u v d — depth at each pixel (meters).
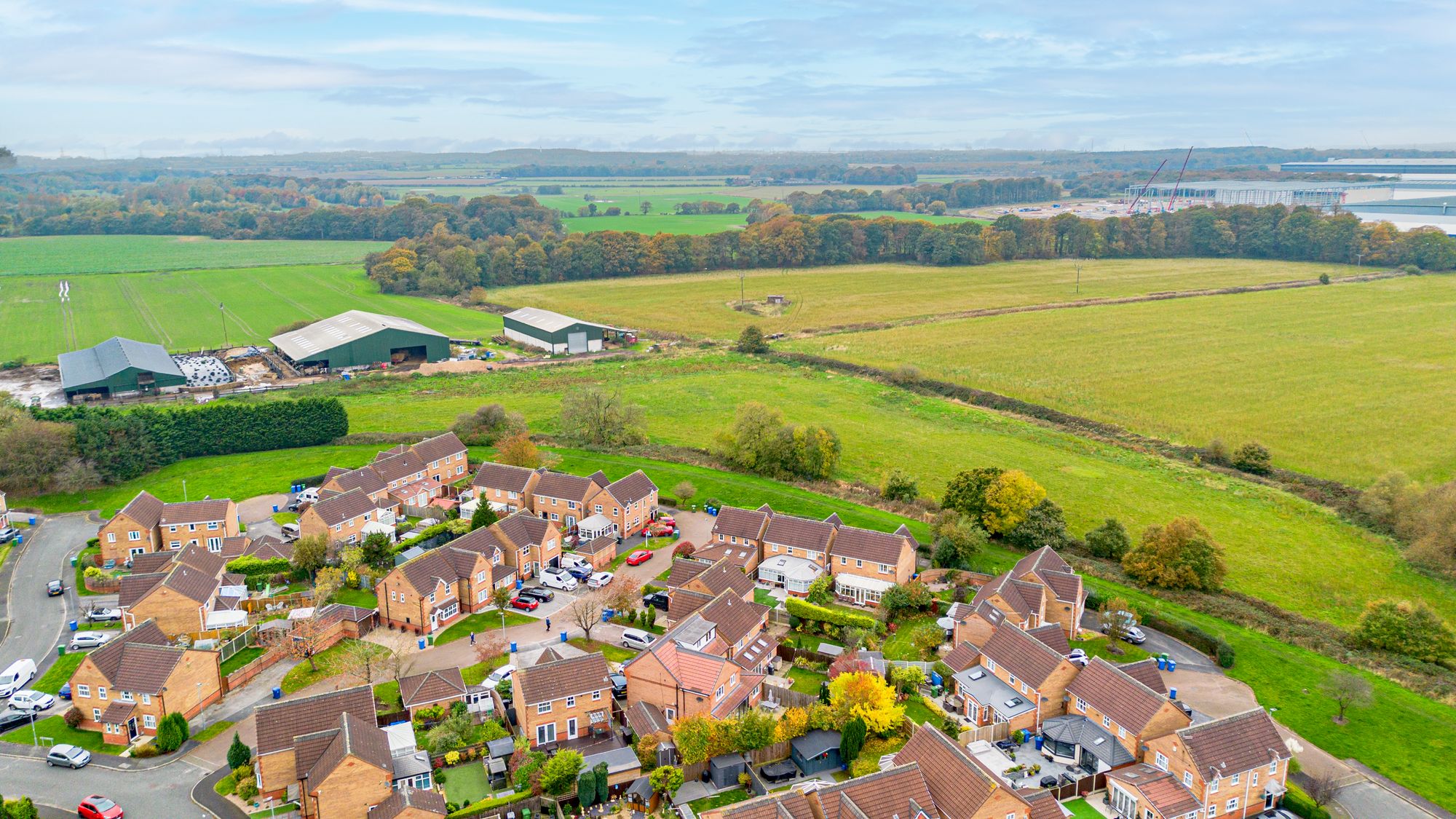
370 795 73.12
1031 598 102.44
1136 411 192.50
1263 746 77.69
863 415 192.25
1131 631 104.88
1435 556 125.75
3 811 68.88
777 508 140.50
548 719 84.38
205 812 74.38
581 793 75.25
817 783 79.44
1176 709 81.31
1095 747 81.75
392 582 105.00
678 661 88.75
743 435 157.38
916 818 69.75
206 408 163.88
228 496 144.12
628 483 135.38
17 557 122.19
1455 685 97.75
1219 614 112.38
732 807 68.94
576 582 116.88
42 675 94.56
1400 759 84.88
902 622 109.44
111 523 118.69
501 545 118.31
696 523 137.50
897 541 115.94
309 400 169.00
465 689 90.12
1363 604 117.88
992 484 130.88
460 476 154.25
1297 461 164.38
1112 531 128.25
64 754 80.00
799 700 91.12
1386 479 144.00
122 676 85.25
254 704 90.56
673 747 82.31
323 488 134.50
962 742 85.06
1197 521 123.38
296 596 111.06
